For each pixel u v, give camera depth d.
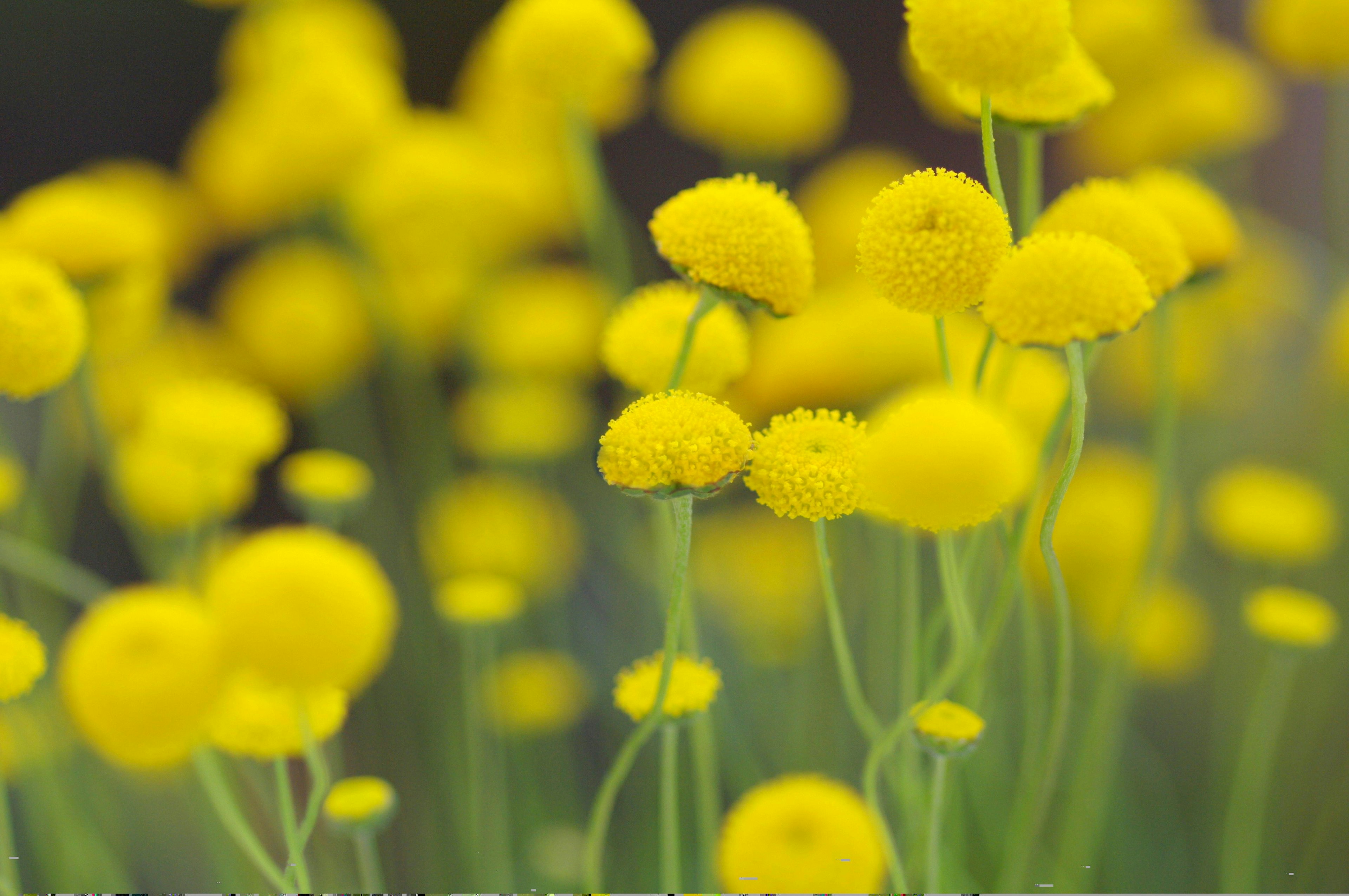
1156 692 0.95
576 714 0.86
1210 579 1.00
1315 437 1.01
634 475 0.47
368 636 0.48
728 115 0.83
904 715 0.49
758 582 0.84
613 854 0.78
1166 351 0.54
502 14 0.58
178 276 0.97
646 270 0.97
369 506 1.00
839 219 0.81
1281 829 0.80
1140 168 0.93
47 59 1.43
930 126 1.38
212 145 0.96
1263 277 0.99
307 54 0.87
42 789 0.60
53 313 0.50
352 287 1.00
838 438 0.47
